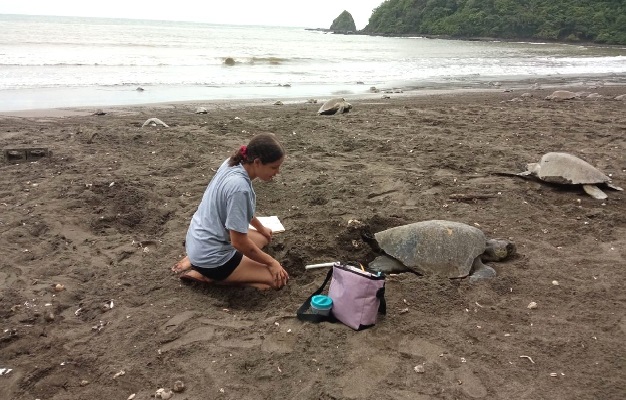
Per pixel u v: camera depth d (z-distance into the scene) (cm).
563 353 289
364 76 2203
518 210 530
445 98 1492
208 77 1838
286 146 802
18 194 541
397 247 394
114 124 927
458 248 385
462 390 257
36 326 312
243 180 329
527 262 411
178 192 565
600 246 445
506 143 834
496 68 2853
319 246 428
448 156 743
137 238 449
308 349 290
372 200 555
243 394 254
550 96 1454
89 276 379
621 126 977
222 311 335
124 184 573
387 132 916
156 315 326
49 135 812
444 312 333
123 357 283
